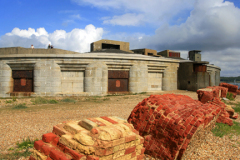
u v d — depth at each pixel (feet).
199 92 43.37
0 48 74.74
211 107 20.70
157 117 17.24
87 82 65.92
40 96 63.26
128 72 70.54
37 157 12.86
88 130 12.73
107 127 12.51
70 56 64.03
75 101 52.65
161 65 75.00
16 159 16.62
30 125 26.96
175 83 79.30
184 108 18.10
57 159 11.45
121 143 12.07
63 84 66.23
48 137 13.39
